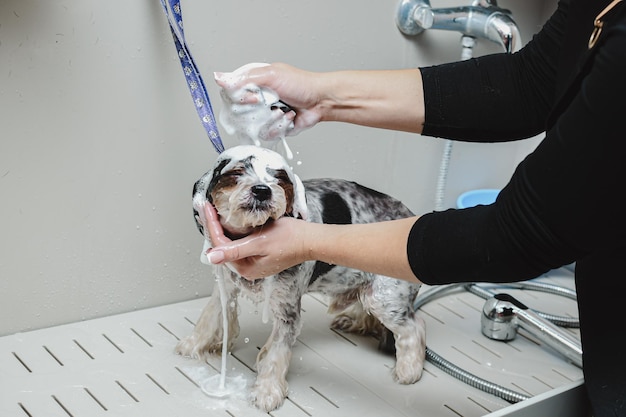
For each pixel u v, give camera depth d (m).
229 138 1.21
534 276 0.75
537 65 0.94
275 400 1.00
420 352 1.12
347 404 1.03
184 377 1.05
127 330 1.17
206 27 1.14
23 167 1.06
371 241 0.80
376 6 1.32
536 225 0.70
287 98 0.94
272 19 1.21
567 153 0.66
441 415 1.02
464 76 0.97
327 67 1.30
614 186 0.65
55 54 1.03
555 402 0.92
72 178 1.10
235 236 0.88
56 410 0.95
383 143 1.42
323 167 1.36
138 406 0.97
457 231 0.76
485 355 1.20
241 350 1.14
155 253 1.22
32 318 1.14
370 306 1.11
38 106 1.04
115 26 1.06
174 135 1.17
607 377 0.85
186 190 1.21
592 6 0.78
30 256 1.11
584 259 0.88
